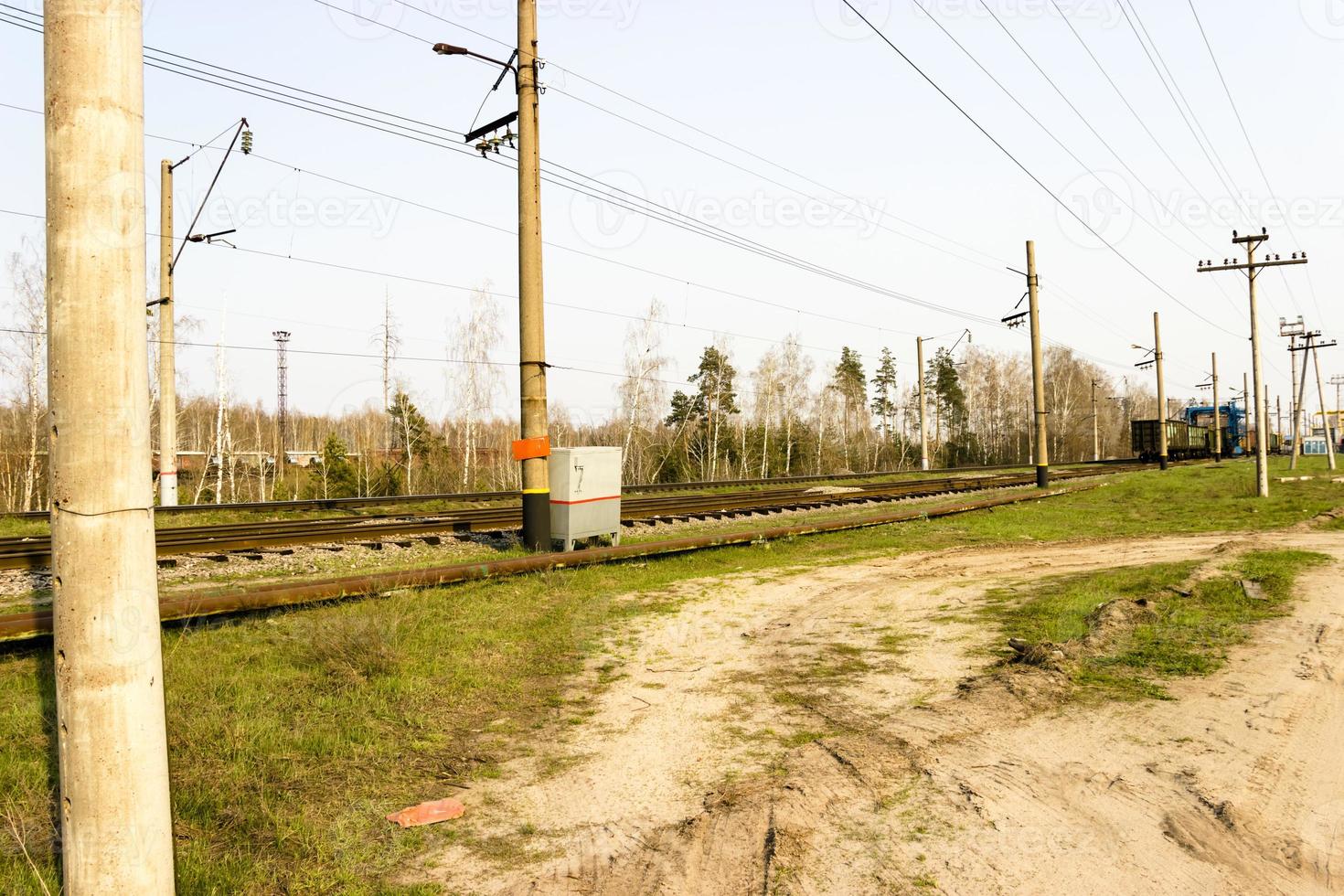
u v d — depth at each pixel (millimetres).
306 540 14391
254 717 5996
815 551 15938
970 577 12945
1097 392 116250
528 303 13922
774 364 69062
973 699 6664
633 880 4105
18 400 38438
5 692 6320
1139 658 7727
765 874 4090
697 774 5402
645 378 53688
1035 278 34688
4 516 18453
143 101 3184
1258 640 8281
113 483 3025
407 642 8008
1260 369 27359
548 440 14078
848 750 5668
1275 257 27219
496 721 6473
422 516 19359
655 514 20766
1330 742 5656
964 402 96750
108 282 3016
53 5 3002
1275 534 17047
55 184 2975
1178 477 38031
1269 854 4219
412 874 4176
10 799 4570
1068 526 20406
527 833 4633
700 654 8539
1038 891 3896
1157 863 4137
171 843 3213
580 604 10539
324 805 4867
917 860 4184
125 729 3031
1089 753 5543
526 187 13945
